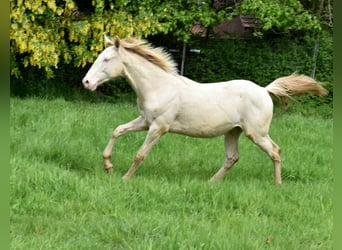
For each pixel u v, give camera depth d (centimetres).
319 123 1661
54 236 750
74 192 891
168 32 1909
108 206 852
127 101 1920
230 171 1127
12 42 1692
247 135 1048
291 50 2059
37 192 876
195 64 2041
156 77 1031
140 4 1780
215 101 1033
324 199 955
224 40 2047
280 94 1084
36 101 1569
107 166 1036
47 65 1678
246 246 732
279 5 1853
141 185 927
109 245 736
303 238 800
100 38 1725
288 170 1136
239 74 2050
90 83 1009
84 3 1873
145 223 789
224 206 897
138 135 1270
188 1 1848
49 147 1093
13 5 1616
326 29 2100
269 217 878
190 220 814
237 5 1972
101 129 1289
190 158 1181
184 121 1035
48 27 1730
